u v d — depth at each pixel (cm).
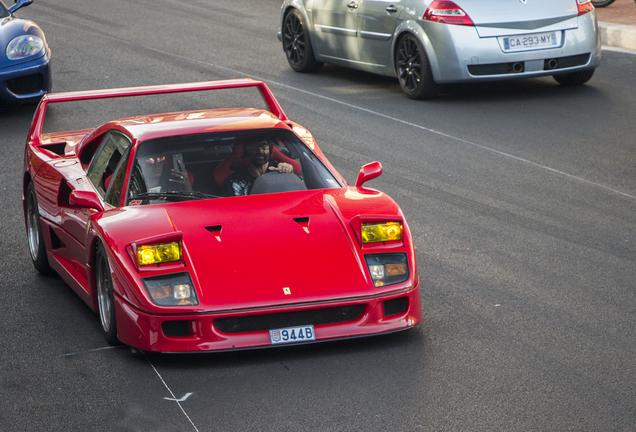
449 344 1587
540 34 3688
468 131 3356
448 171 2897
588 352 1545
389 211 1645
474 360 1511
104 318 1669
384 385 1413
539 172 2855
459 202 2588
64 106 2603
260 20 6281
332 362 1510
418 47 3781
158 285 1480
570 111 3556
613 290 1884
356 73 4550
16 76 3794
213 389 1418
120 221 1620
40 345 1656
